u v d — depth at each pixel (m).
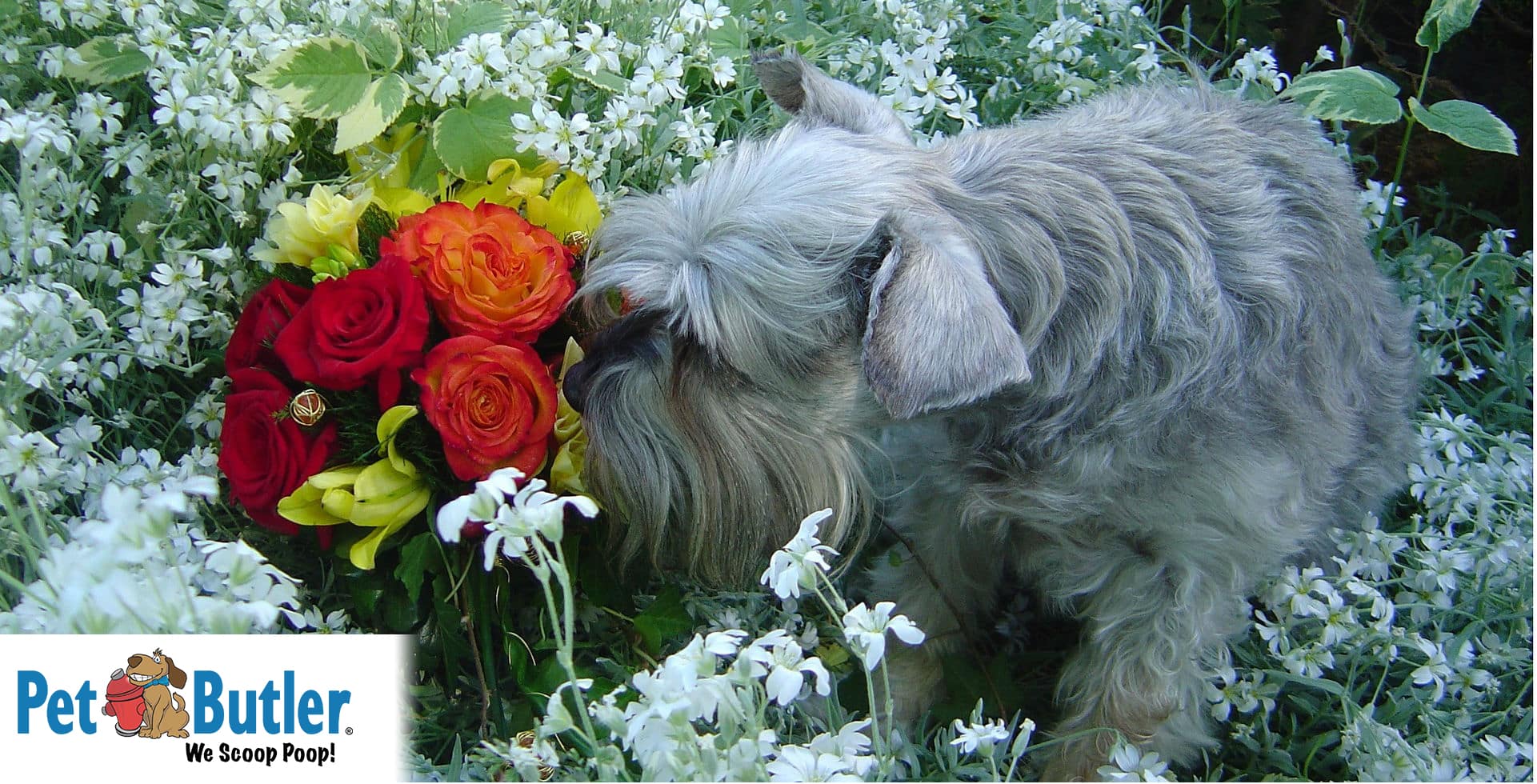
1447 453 1.11
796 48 1.23
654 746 0.77
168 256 1.01
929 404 0.84
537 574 0.76
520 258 0.96
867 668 0.80
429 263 0.94
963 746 0.98
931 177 0.92
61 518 0.94
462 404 0.92
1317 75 1.22
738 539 0.95
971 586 1.07
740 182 0.92
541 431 0.94
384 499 0.93
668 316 0.92
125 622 0.74
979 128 1.21
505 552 0.76
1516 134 1.44
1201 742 1.02
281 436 0.93
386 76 1.03
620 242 0.93
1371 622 1.00
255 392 0.94
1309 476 0.97
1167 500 0.94
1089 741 1.01
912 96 1.18
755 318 0.90
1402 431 1.09
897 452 1.01
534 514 0.76
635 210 0.94
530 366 0.94
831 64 1.24
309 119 1.07
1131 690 1.00
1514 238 1.43
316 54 1.02
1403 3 1.54
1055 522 0.96
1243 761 1.05
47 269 1.01
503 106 1.03
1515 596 1.05
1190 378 0.92
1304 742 1.03
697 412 0.92
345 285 0.93
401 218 0.99
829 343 0.91
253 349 0.96
